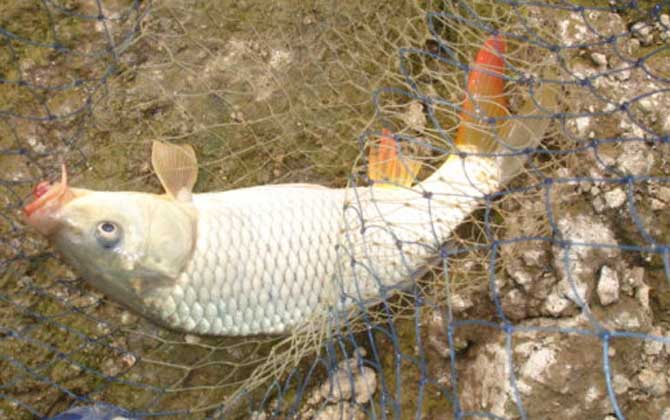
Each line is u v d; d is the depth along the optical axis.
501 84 0.75
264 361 0.81
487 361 0.76
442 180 0.75
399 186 0.72
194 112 0.81
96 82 0.81
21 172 0.79
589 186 0.75
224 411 0.81
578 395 0.72
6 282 0.79
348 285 0.73
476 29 0.81
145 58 0.81
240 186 0.82
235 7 0.82
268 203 0.71
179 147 0.73
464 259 0.75
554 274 0.74
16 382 0.79
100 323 0.80
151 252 0.68
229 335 0.71
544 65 0.76
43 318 0.78
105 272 0.68
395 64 0.82
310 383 0.82
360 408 0.79
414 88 0.81
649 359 0.73
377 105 0.76
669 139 0.69
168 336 0.81
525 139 0.74
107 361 0.81
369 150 0.81
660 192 0.75
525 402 0.72
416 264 0.74
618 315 0.73
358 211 0.71
